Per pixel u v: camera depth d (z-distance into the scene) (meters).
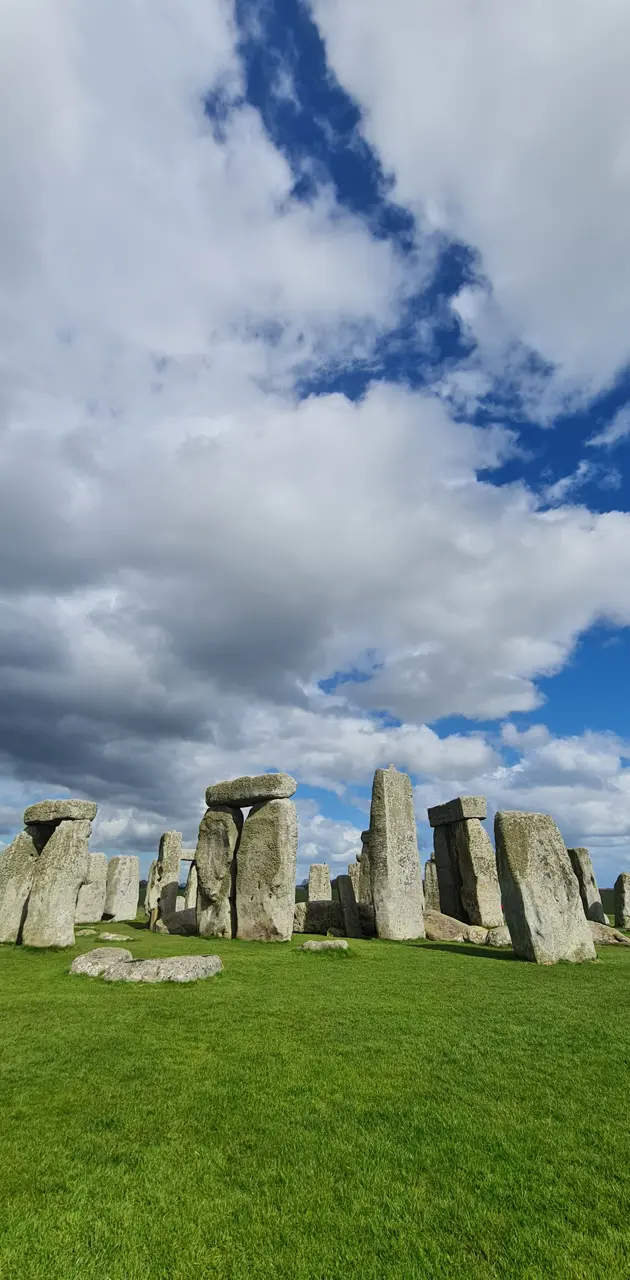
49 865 15.85
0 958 13.48
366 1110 5.50
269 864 18.58
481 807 24.94
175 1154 4.73
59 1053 6.92
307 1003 9.29
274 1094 5.82
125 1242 3.72
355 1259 3.60
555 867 14.66
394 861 19.89
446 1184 4.35
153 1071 6.39
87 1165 4.56
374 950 15.49
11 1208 4.02
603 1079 6.25
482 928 20.59
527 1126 5.20
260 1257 3.61
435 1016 8.62
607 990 10.50
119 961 11.60
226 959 13.49
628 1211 4.04
